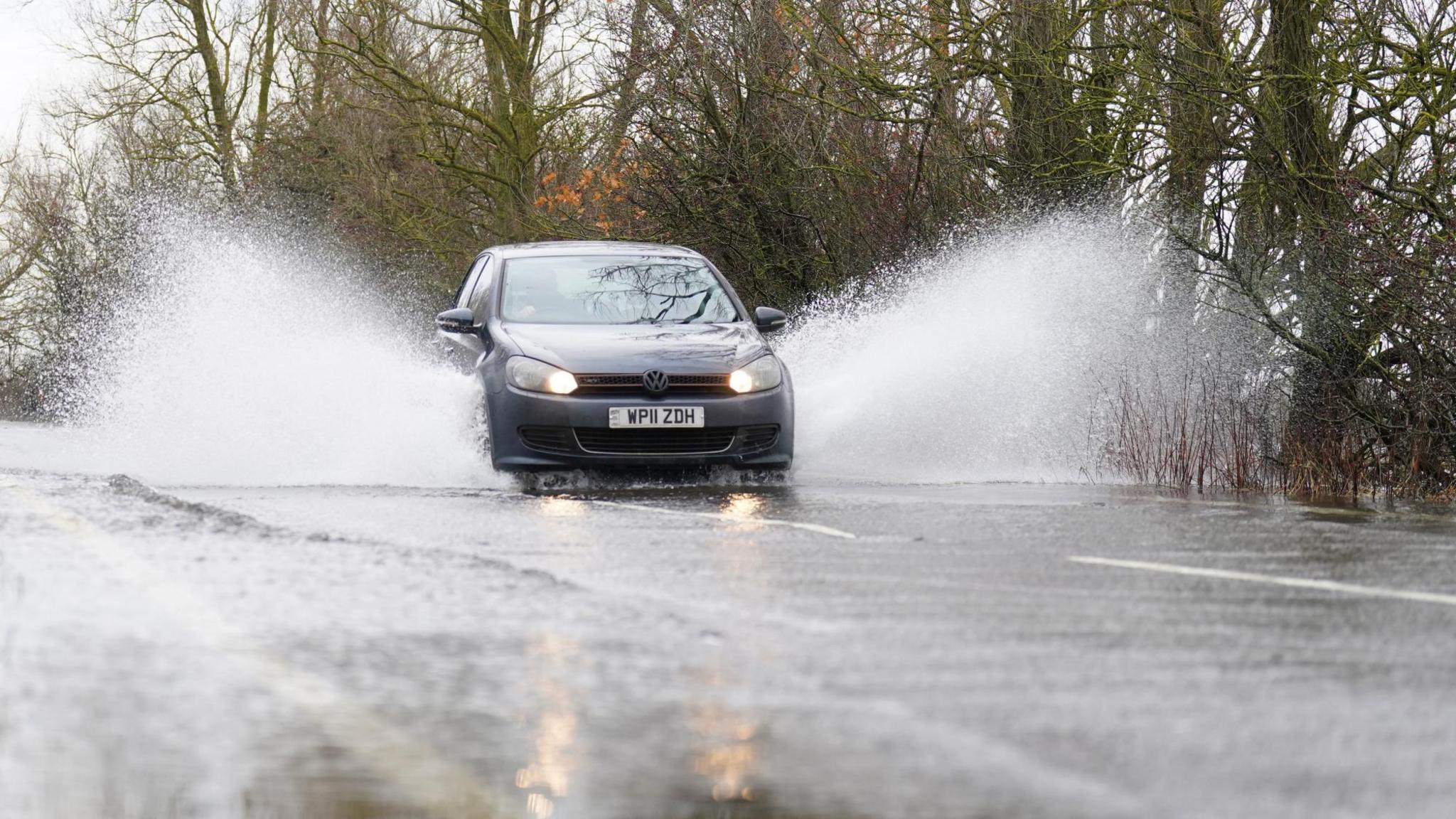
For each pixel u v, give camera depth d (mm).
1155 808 7066
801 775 7613
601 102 73062
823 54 55719
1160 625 13055
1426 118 37844
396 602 13727
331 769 7672
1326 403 37469
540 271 38250
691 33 59188
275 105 115125
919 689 10055
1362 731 8922
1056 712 9352
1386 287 34438
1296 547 19984
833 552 18922
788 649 11617
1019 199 49562
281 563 16516
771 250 59281
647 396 33062
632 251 39688
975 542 20297
